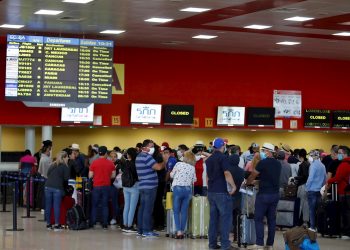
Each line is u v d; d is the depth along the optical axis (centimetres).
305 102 2370
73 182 1742
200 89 2233
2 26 1795
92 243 1424
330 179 1534
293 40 1978
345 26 1733
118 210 1742
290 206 1620
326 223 1551
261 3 1433
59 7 1508
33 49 1836
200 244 1420
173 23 1712
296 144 2636
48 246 1379
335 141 2692
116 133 2488
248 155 1717
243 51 2231
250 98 2298
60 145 2442
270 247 1329
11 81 1825
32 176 2081
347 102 2428
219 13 1566
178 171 1481
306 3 1428
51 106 1873
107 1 1434
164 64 2191
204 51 2236
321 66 2394
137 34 1905
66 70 1859
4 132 2533
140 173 1518
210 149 1777
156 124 2172
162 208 1644
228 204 1339
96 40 1881
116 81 2136
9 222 1773
